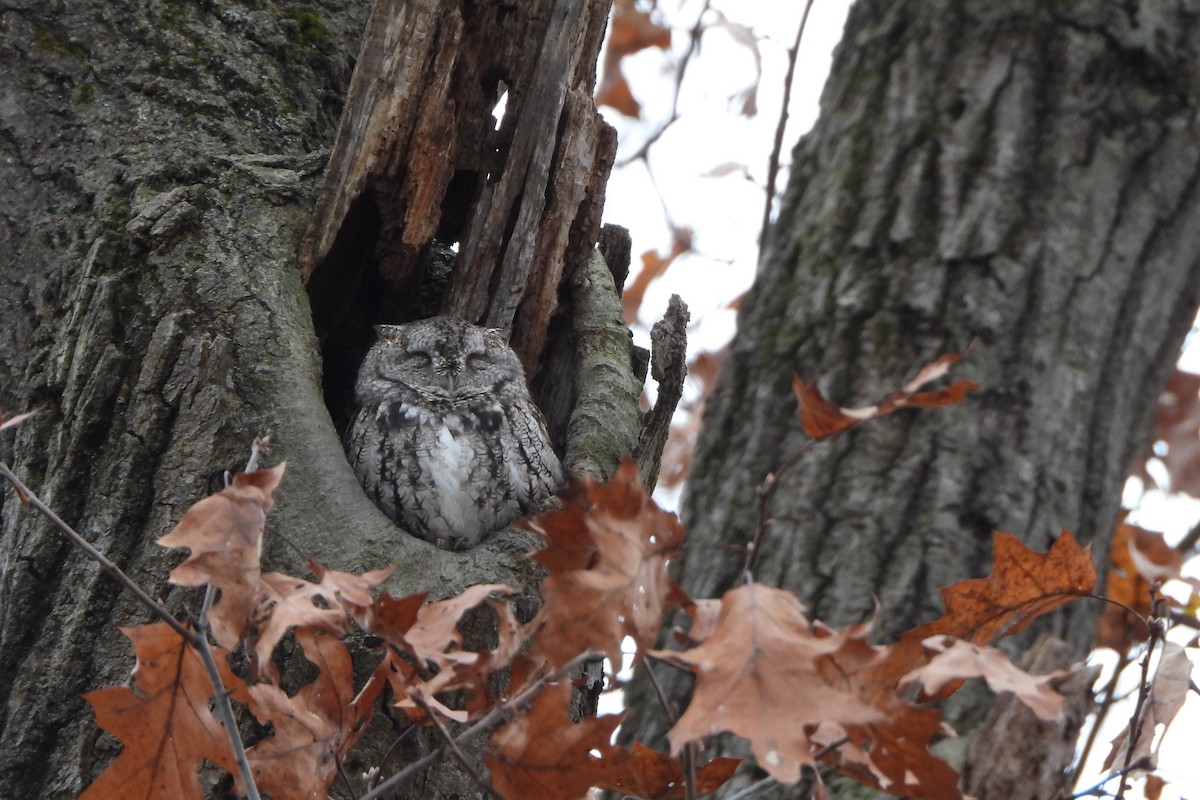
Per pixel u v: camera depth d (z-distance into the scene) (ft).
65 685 19.85
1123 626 31.19
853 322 30.53
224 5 27.30
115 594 20.34
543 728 15.15
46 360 22.30
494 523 27.71
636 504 13.87
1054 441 28.53
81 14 26.07
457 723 19.98
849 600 27.43
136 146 24.66
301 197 24.57
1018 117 31.30
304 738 16.65
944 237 30.42
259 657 14.76
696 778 16.37
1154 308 30.30
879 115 33.17
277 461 21.36
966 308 29.63
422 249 27.68
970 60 32.37
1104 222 30.25
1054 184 30.48
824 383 30.14
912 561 27.50
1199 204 31.24
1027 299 29.53
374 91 24.71
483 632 20.53
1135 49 31.35
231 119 25.88
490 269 27.53
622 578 13.64
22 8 25.88
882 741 14.48
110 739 19.58
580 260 28.43
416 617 15.71
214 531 15.03
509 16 26.30
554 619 13.52
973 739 17.99
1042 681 14.46
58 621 20.26
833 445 29.37
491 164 27.12
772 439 30.55
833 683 13.99
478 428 27.63
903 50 33.65
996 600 16.63
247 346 22.29
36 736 19.63
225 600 14.89
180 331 21.83
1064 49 31.60
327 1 28.66
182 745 16.24
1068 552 16.33
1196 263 31.27
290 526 20.95
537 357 28.53
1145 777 18.24
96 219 23.27
